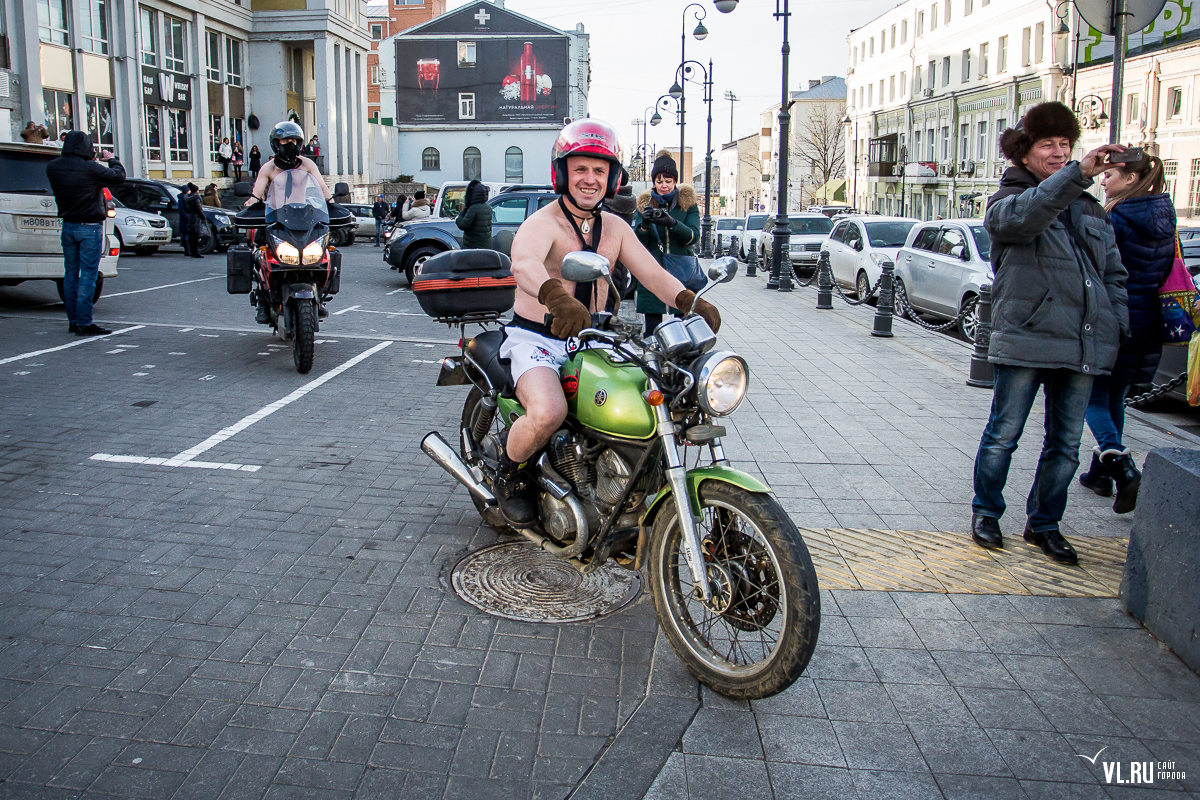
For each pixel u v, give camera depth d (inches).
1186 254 338.6
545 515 141.1
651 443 124.8
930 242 542.9
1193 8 1167.0
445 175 2576.3
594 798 105.3
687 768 111.1
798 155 3417.8
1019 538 183.5
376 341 391.5
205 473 211.2
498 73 2529.5
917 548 178.1
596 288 144.0
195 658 132.3
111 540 172.1
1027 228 157.9
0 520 179.2
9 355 328.8
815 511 197.6
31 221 415.2
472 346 165.8
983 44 1868.8
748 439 252.5
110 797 102.7
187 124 1400.1
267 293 341.4
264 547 171.6
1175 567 139.6
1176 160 1256.2
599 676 131.7
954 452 242.4
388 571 163.3
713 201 5093.5
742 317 526.9
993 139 1827.0
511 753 113.5
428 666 132.6
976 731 119.4
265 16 1630.2
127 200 863.1
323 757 111.3
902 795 106.9
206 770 108.0
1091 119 1428.4
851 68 2753.4
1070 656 138.4
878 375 345.7
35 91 997.8
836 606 153.8
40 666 128.5
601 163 136.8
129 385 292.4
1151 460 147.3
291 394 288.4
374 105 2982.3
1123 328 173.0
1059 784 109.0
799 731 119.1
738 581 124.0
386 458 226.5
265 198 334.6
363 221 1178.6
